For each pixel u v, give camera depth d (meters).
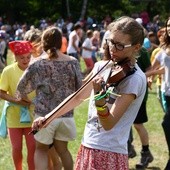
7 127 5.64
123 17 3.61
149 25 34.22
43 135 5.16
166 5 44.56
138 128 6.64
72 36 16.44
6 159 7.00
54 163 5.61
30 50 5.51
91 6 43.75
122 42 3.50
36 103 5.14
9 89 5.55
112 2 43.91
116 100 3.57
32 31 5.84
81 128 8.80
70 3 43.22
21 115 5.50
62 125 5.18
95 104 3.46
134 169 6.67
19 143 5.61
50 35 5.12
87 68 16.44
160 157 7.24
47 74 5.12
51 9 43.25
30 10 43.09
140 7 44.31
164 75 6.33
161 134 8.57
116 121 3.54
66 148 5.34
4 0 41.56
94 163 3.69
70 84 5.19
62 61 5.16
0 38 15.82
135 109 3.67
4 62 15.95
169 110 5.46
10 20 42.19
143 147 6.68
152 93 12.78
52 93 5.13
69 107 3.83
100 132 3.68
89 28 35.56
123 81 3.58
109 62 3.66
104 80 3.51
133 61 3.61
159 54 6.51
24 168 6.51
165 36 6.14
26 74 5.16
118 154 3.68
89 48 16.31
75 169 3.82
